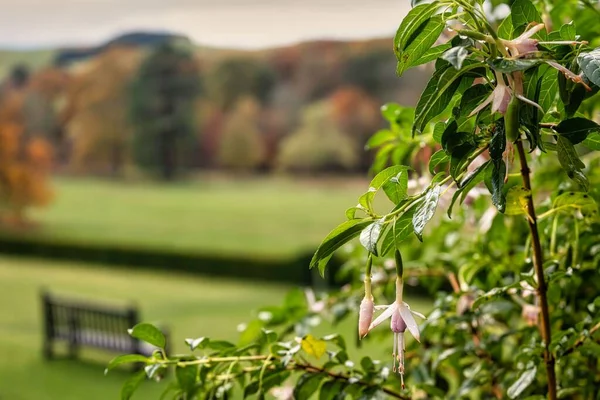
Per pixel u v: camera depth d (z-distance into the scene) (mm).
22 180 36094
